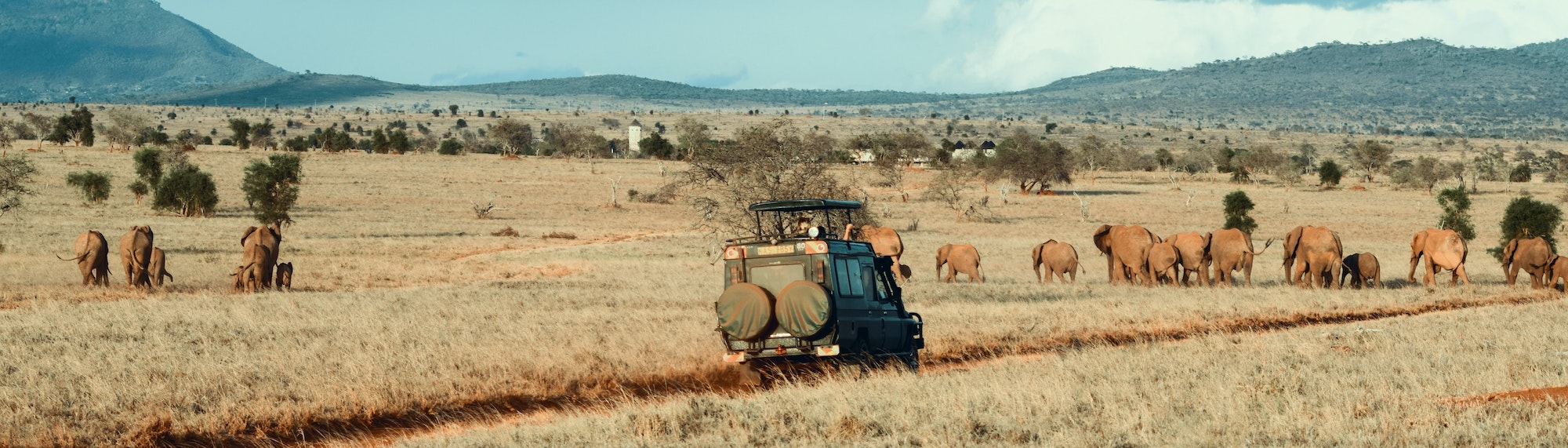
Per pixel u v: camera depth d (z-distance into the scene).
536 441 12.18
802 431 12.34
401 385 16.23
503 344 20.39
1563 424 11.05
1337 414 12.16
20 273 40.41
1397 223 97.44
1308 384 14.52
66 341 20.42
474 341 21.22
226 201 96.50
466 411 15.53
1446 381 14.65
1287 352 18.83
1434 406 12.52
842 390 14.95
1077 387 14.62
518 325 24.09
